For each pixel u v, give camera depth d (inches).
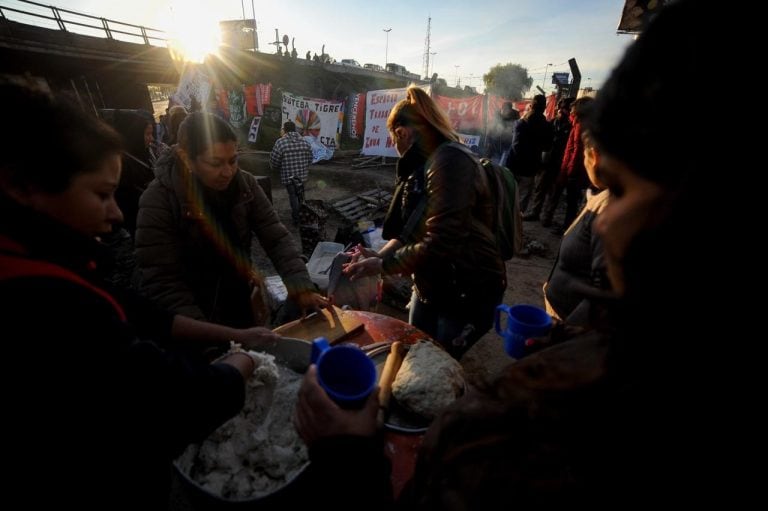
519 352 42.9
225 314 71.7
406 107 65.1
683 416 10.4
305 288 64.0
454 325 72.1
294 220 231.0
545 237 209.2
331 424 21.9
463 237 60.2
